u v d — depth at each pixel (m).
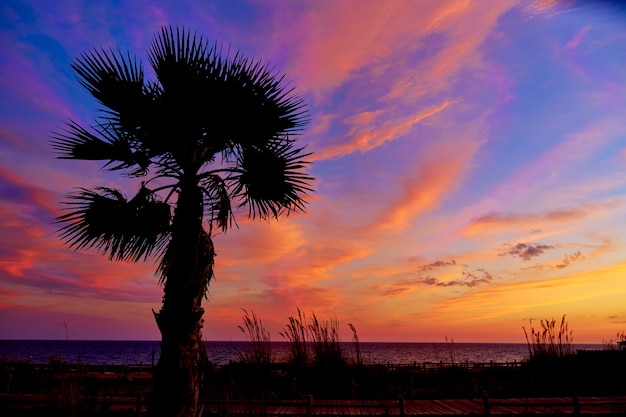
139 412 9.00
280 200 7.47
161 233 6.84
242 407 7.21
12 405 9.32
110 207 6.48
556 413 10.06
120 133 6.57
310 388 13.72
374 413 10.51
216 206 6.99
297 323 15.10
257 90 6.43
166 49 6.45
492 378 16.52
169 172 6.82
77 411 8.44
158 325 5.92
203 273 6.09
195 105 6.11
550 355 15.80
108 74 6.34
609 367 15.59
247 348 13.85
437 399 12.91
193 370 5.72
